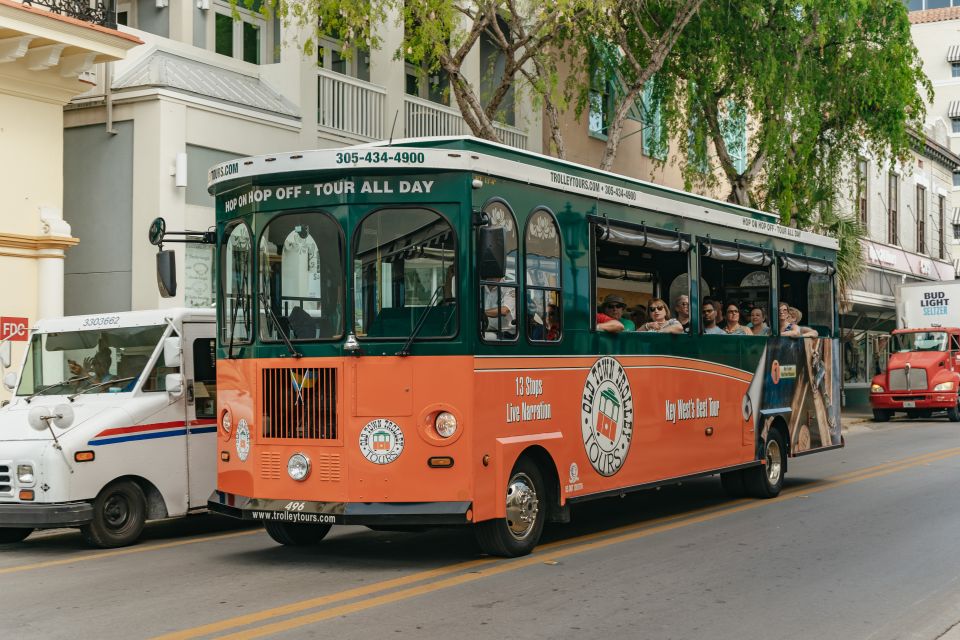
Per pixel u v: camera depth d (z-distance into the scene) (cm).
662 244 1204
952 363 3272
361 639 695
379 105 2273
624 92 2642
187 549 1071
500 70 2612
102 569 958
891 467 1831
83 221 1883
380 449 900
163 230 1052
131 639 697
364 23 1864
